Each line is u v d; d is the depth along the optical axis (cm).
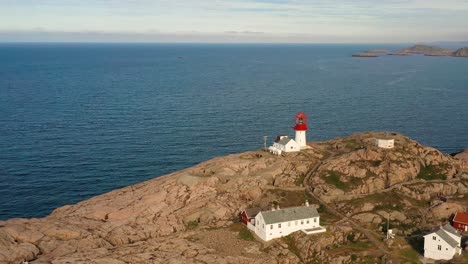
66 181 15250
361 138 15275
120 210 11294
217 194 11744
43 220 10725
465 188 11981
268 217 9962
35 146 18700
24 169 16138
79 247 9481
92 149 18488
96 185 15000
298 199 11600
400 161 12450
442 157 13162
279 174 12544
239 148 18950
